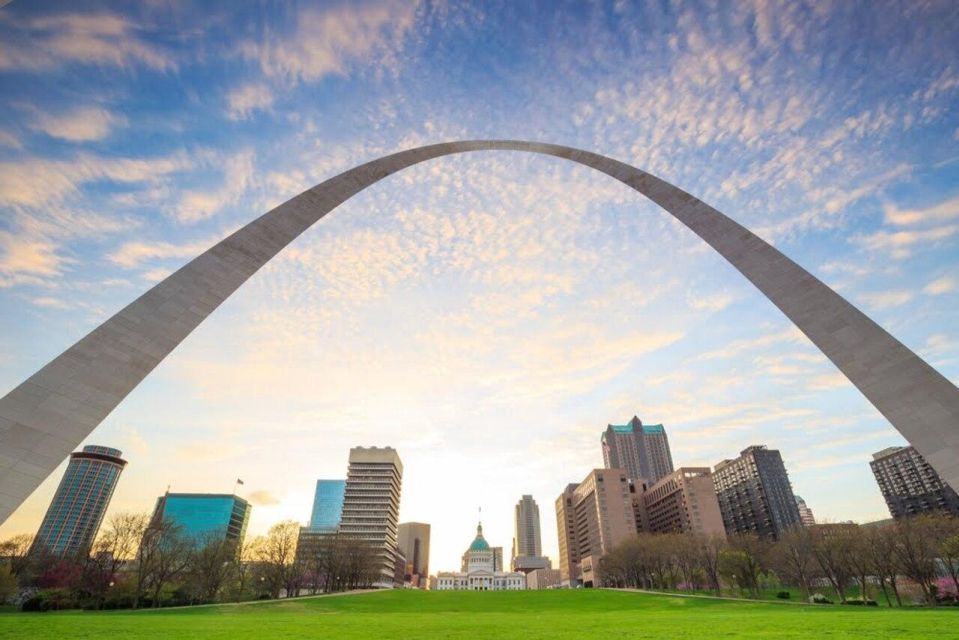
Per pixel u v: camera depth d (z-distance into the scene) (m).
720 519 161.25
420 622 31.66
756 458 197.50
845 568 60.28
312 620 32.97
